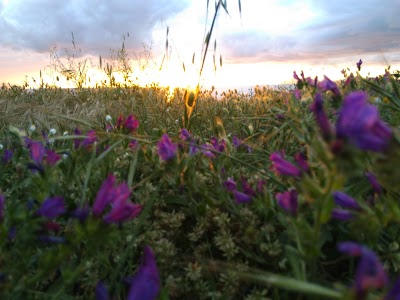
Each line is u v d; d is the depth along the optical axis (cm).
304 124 27
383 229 22
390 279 21
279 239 22
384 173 14
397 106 32
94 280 22
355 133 13
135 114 61
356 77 41
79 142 30
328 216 16
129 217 18
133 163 27
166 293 15
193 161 28
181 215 26
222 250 25
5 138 50
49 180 23
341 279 22
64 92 108
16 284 18
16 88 114
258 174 30
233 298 22
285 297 20
